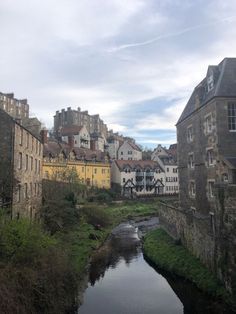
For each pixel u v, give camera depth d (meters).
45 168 58.94
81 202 53.09
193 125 34.00
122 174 81.25
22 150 30.58
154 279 25.33
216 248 21.44
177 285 23.64
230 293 18.95
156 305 20.58
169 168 90.81
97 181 76.06
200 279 22.12
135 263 29.45
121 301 21.22
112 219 51.19
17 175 28.80
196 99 32.91
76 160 70.06
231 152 27.14
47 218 34.88
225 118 27.52
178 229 31.31
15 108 93.81
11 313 13.18
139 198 75.19
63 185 47.69
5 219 19.22
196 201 32.88
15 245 16.83
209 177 29.42
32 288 15.09
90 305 20.58
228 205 19.50
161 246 31.70
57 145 67.94
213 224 22.33
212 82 30.16
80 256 28.69
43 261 16.78
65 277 17.86
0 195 26.61
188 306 20.30
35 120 70.56
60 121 121.56
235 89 28.00
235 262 18.58
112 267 28.33
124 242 37.66
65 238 32.09
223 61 30.42
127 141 101.19
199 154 32.06
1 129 27.73
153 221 53.09
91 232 38.53
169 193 86.94
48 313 15.49
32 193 35.00
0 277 14.23
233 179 24.56
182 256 27.12
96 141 99.12
